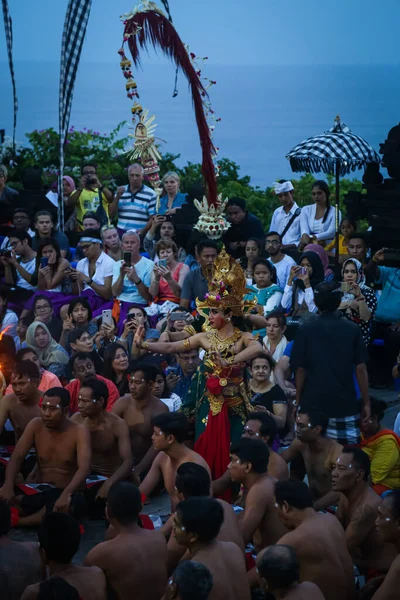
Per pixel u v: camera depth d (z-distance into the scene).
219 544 5.32
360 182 17.25
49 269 11.02
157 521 6.95
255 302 7.70
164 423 6.78
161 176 16.89
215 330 7.71
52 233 12.04
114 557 5.50
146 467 7.74
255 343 7.55
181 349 7.78
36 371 7.81
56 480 7.45
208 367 7.70
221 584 5.13
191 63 9.52
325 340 7.59
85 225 11.97
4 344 8.74
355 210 11.25
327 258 11.27
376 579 5.81
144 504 7.62
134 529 5.65
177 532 5.29
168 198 12.75
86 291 11.05
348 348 7.57
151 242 12.08
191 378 8.81
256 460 6.29
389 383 10.32
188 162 17.34
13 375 7.78
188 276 10.28
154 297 10.68
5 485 7.27
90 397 7.46
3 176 13.28
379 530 5.57
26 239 11.56
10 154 16.45
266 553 4.96
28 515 7.27
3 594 5.41
